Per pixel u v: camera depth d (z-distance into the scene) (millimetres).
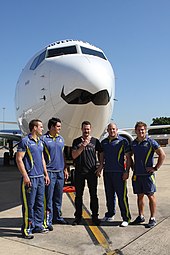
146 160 5434
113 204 5824
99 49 9109
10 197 8289
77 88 6926
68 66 7320
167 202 7363
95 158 5746
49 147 5449
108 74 7406
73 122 7410
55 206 5637
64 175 6289
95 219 5555
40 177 5102
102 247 4379
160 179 11719
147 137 5547
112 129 5719
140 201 5570
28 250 4270
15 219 5918
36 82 8289
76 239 4746
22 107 9711
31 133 5125
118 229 5254
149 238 4738
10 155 18719
